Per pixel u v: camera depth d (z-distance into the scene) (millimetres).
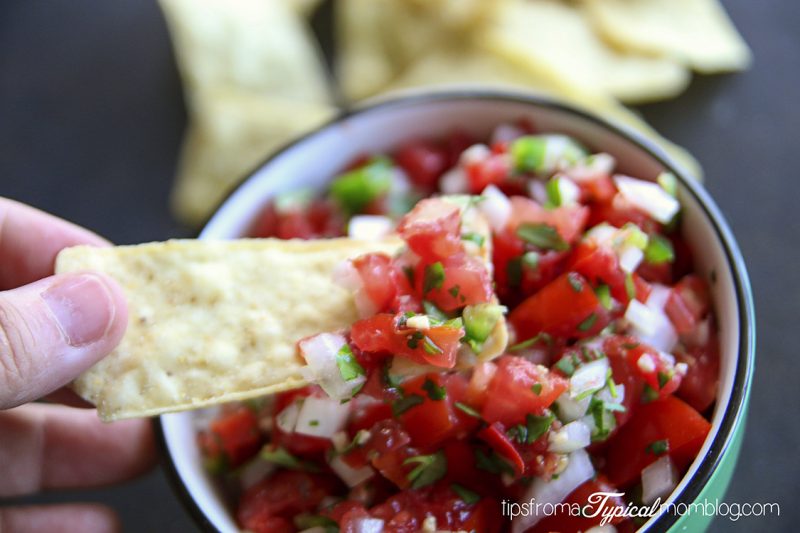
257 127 294
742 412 187
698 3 307
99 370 194
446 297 195
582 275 203
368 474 203
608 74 292
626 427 199
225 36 310
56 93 322
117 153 309
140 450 249
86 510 245
